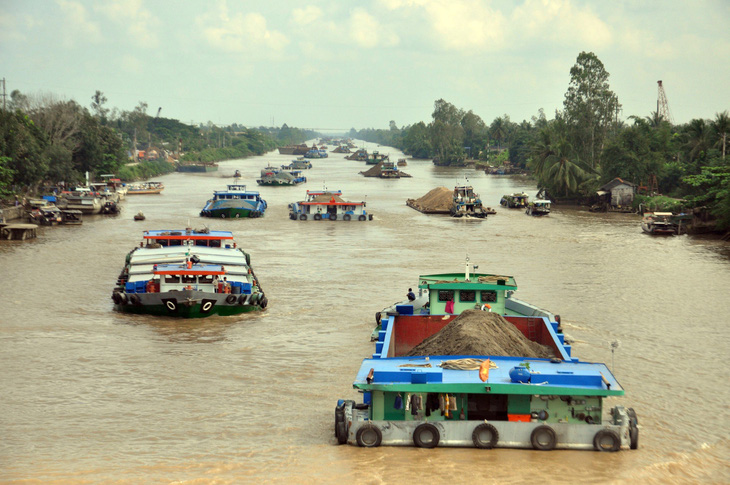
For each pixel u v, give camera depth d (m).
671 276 141.75
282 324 102.69
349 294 122.88
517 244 190.25
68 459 55.53
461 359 60.69
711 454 57.34
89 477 51.72
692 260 163.62
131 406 69.06
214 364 83.25
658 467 53.38
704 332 98.19
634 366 82.62
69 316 106.75
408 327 82.62
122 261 158.00
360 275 141.12
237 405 69.38
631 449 56.59
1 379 77.06
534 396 56.75
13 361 83.75
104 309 111.81
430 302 88.44
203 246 143.25
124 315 108.06
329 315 107.69
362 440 56.75
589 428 55.72
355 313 108.88
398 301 116.69
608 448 55.69
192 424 64.06
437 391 56.09
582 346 90.69
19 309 110.19
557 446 55.97
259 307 110.25
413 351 71.25
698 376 79.06
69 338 94.44
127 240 193.75
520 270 147.88
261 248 181.00
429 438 56.31
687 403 70.38
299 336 96.00
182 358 85.69
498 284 89.62
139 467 53.59
